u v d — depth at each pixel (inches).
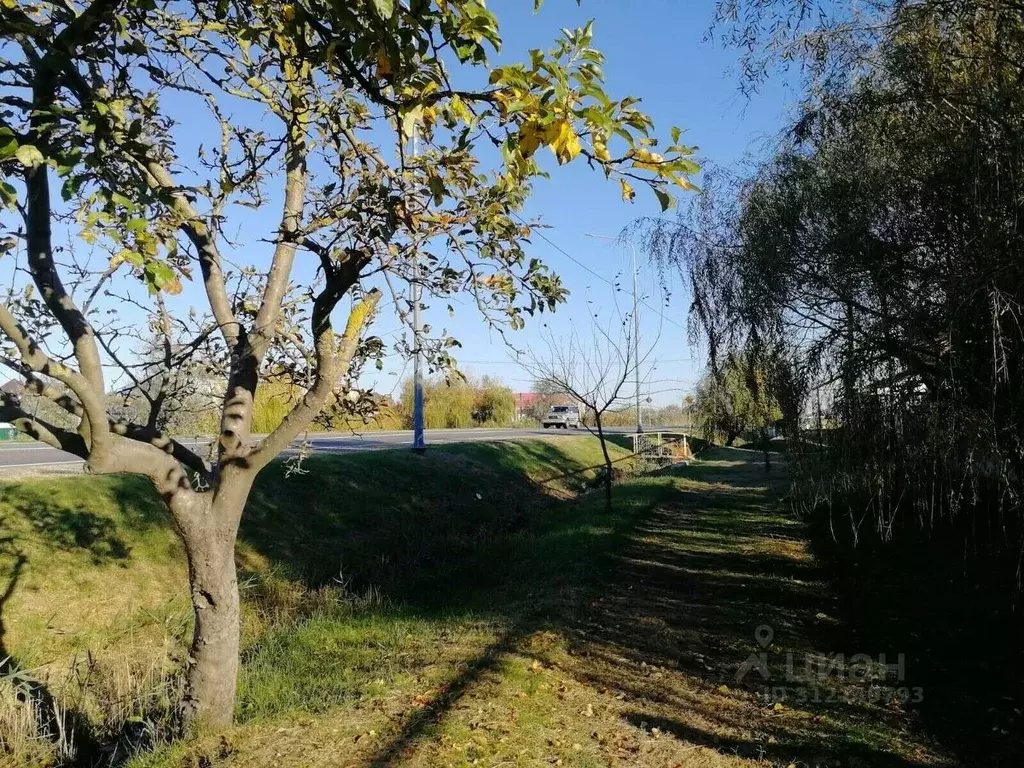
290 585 372.2
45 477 362.3
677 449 1178.6
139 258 104.5
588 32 106.0
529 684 209.3
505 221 184.9
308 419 176.6
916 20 227.8
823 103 262.4
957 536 377.4
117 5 136.1
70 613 291.7
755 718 191.9
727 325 338.6
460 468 695.7
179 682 221.8
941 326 218.4
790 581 348.2
